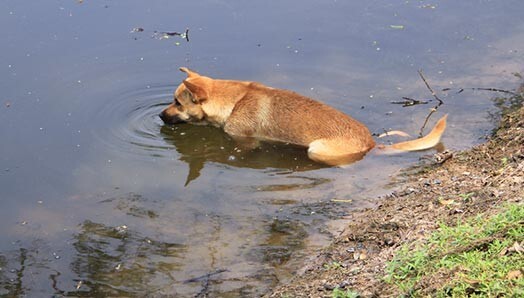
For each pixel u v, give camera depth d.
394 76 6.52
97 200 5.79
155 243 5.55
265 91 6.25
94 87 6.46
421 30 6.86
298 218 5.63
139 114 6.34
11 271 5.43
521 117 6.05
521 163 5.61
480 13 7.01
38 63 6.58
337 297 5.09
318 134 6.08
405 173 5.86
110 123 6.27
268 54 6.68
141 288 5.34
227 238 5.55
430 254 5.13
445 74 6.52
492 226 5.15
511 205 5.22
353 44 6.75
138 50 6.71
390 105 6.32
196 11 7.03
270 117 6.18
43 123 6.22
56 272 5.42
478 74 6.51
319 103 6.15
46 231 5.62
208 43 6.77
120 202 5.77
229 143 6.19
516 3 7.11
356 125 6.05
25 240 5.58
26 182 5.88
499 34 6.82
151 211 5.72
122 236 5.59
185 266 5.43
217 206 5.73
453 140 6.05
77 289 5.35
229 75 6.55
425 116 6.23
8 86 6.41
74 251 5.52
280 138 6.17
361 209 5.65
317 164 6.00
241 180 5.90
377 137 6.12
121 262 5.46
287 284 5.29
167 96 6.45
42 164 5.98
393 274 5.11
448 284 4.96
